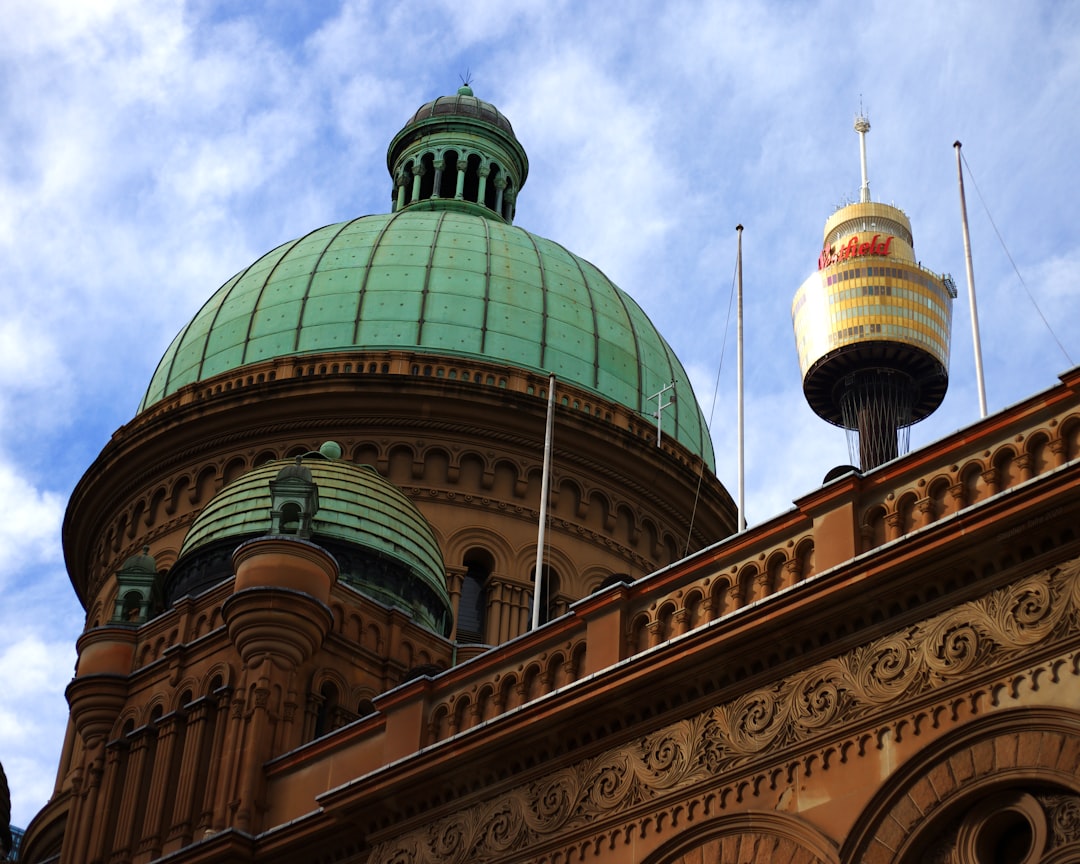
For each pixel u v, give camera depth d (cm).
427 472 5544
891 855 2525
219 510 4625
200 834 3741
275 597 3919
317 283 6056
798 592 2758
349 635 4147
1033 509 2533
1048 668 2477
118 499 5912
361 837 3350
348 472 4688
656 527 5778
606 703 2970
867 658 2683
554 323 5994
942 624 2614
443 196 7012
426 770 3192
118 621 4419
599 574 5569
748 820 2714
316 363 5725
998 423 2719
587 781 2975
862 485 2862
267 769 3738
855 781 2619
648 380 6084
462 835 3122
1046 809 2408
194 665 4069
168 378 6112
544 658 3222
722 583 3002
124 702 4212
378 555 4512
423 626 4338
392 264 6069
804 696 2736
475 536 5469
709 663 2856
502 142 7181
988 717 2502
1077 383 2636
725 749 2802
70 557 6212
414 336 5838
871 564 2684
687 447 6091
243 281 6272
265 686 3838
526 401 5647
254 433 5653
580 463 5678
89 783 4091
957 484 2731
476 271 6062
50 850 4822
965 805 2494
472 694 3322
